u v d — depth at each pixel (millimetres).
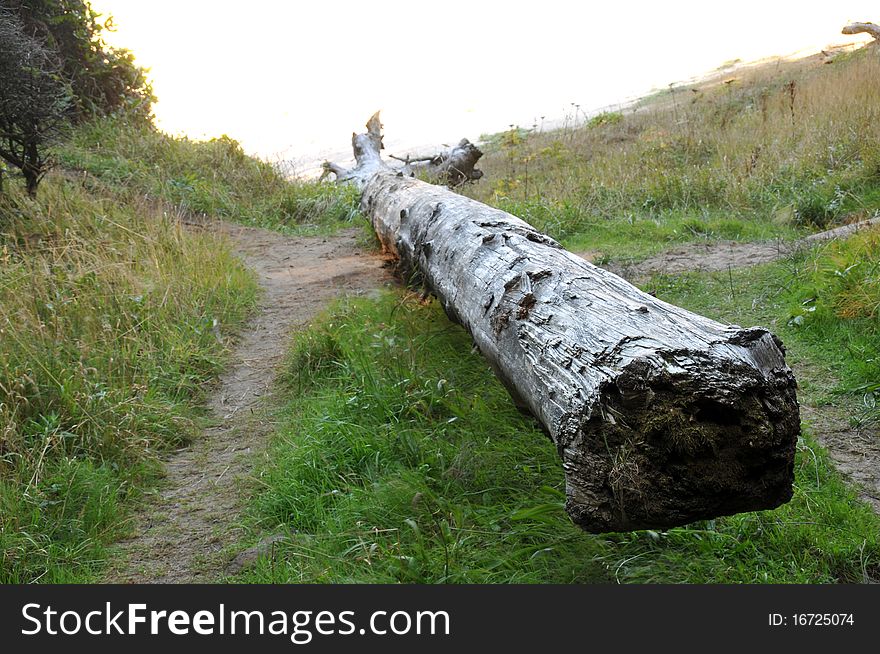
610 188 10336
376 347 4934
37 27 11375
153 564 3225
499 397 4281
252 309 6516
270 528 3400
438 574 2893
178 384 4824
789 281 6082
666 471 2363
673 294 6301
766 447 2320
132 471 3914
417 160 12453
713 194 9555
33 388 4211
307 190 11391
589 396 2486
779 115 11938
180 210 9734
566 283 3283
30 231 6859
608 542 3051
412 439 3779
